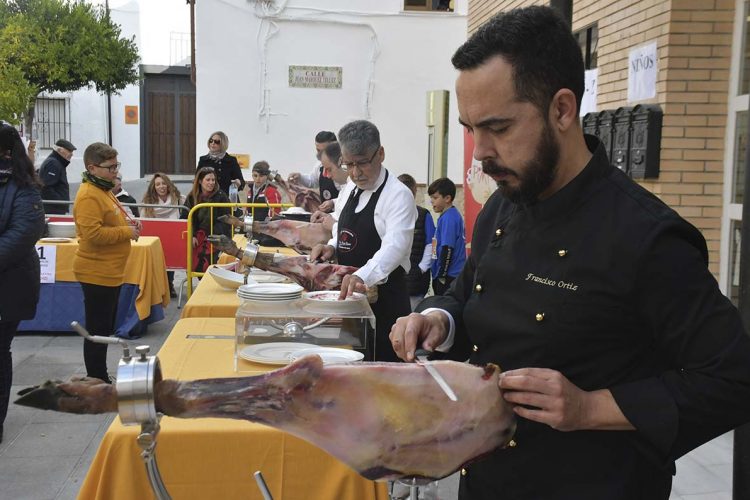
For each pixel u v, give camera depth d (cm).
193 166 2380
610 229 135
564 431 137
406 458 123
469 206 687
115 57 1898
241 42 1040
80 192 477
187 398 107
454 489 355
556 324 138
